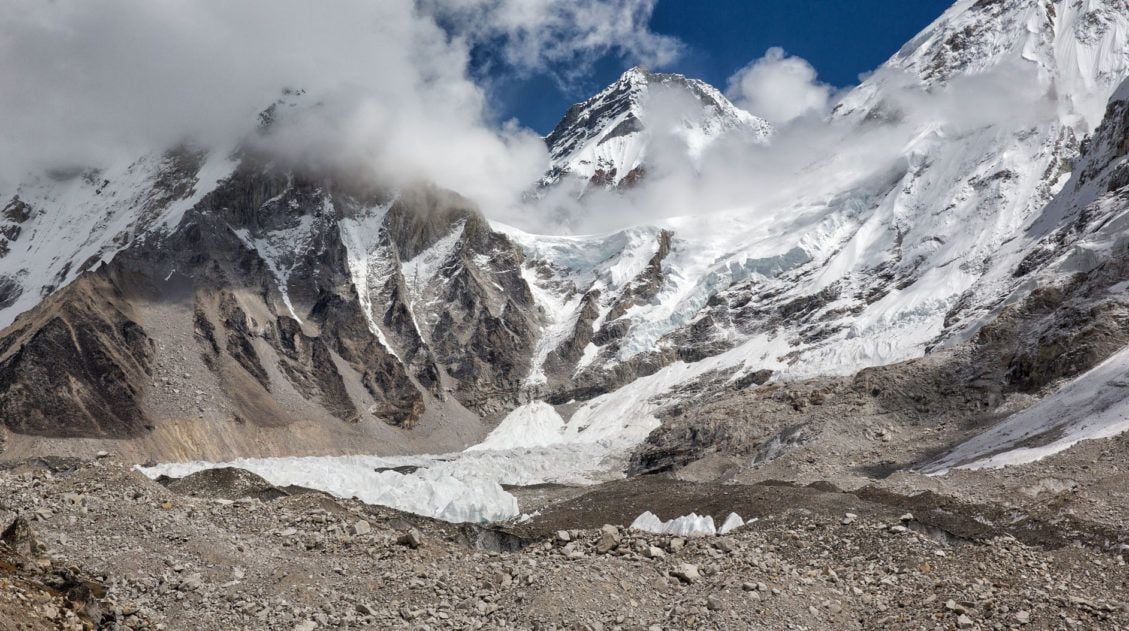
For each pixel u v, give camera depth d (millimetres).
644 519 57500
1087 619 30859
